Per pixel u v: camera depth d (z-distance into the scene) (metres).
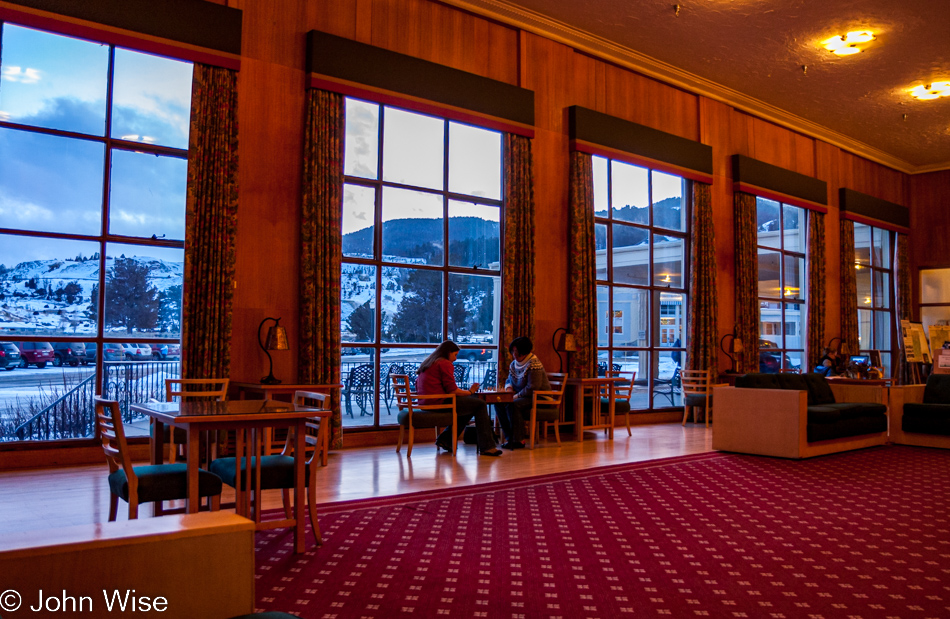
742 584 3.17
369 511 4.52
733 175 11.73
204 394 5.32
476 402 7.11
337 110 7.33
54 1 5.88
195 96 6.48
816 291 13.25
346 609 2.78
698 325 10.92
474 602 2.89
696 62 10.47
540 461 6.61
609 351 10.07
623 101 10.22
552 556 3.56
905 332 12.52
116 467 3.60
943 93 11.57
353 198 7.74
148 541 1.59
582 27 9.35
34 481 5.27
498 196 8.92
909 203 16.08
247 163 6.89
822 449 7.35
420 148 8.26
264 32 7.05
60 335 6.14
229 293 6.54
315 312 7.08
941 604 2.95
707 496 5.15
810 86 11.35
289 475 3.59
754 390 7.27
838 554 3.68
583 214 9.38
